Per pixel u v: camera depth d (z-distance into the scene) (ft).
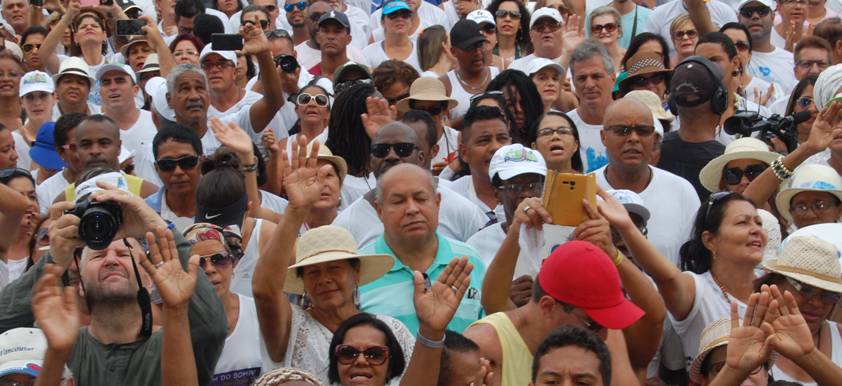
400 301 39.17
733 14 72.08
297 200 35.86
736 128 50.83
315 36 72.18
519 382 35.04
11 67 63.41
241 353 37.47
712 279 40.45
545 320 34.88
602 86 53.67
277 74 57.31
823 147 45.27
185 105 55.62
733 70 57.11
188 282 31.22
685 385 39.96
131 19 72.43
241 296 38.42
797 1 69.87
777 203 45.85
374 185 50.08
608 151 45.73
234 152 45.16
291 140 55.26
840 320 40.88
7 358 32.65
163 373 31.14
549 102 58.59
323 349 36.63
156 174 56.85
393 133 45.60
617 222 38.22
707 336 36.58
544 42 65.10
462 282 32.30
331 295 37.14
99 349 33.24
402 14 71.56
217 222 41.81
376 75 57.41
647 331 37.65
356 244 40.04
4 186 44.96
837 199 45.29
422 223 39.47
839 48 64.13
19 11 80.23
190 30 78.23
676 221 44.78
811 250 38.11
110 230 32.12
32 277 35.78
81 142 50.88
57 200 47.88
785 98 60.90
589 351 31.22
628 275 37.22
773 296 33.42
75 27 75.46
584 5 72.69
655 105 53.01
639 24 71.10
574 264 34.53
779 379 37.70
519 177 42.52
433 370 32.09
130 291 33.12
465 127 48.19
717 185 47.83
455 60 65.77
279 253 35.78
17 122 63.62
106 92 59.93
